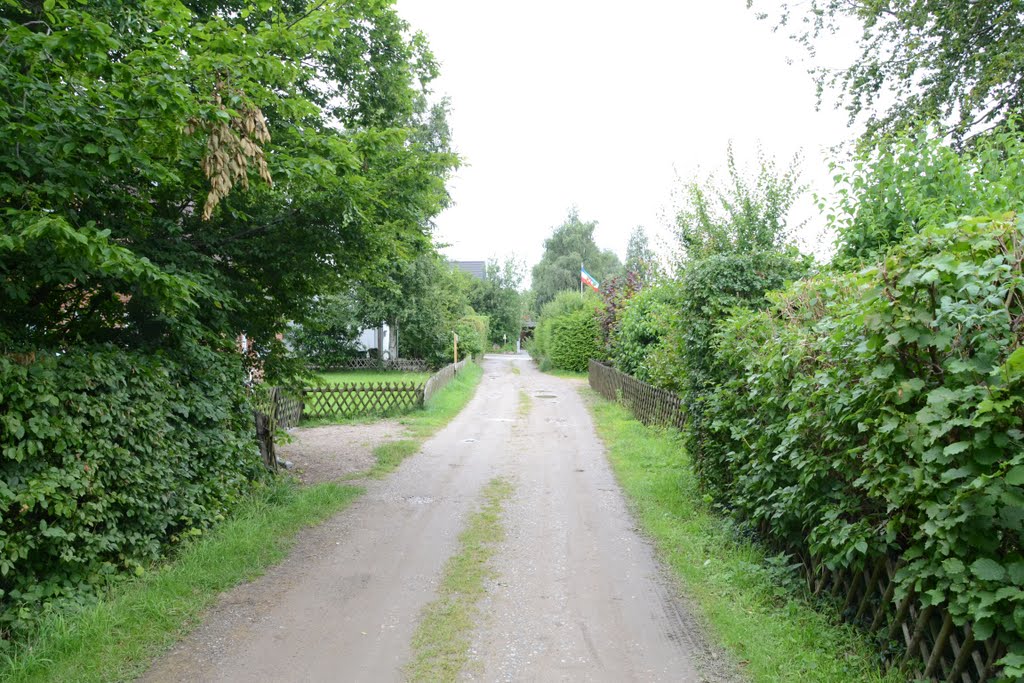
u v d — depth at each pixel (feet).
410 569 18.53
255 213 24.11
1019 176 22.20
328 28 22.41
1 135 14.38
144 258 15.49
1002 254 10.06
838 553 13.17
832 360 13.67
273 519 22.30
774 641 13.35
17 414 14.03
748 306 25.80
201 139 17.53
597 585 17.34
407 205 27.27
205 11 26.08
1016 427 9.34
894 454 11.20
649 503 25.05
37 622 13.60
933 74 40.24
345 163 22.61
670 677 12.49
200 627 14.66
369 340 117.29
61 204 16.57
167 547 18.58
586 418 53.47
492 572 18.30
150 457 18.31
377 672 12.70
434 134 102.47
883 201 24.82
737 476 19.51
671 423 38.50
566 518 23.82
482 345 142.41
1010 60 33.71
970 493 9.34
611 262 234.79
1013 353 8.93
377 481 29.86
